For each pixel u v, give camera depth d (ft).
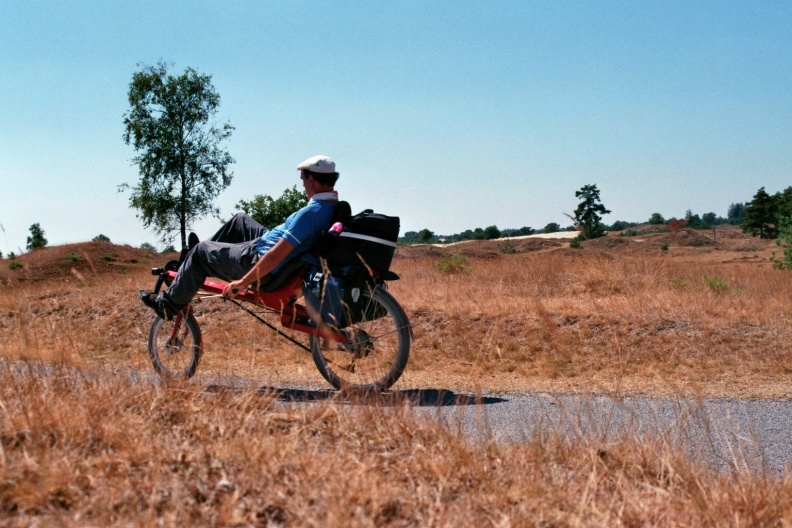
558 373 22.41
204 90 129.39
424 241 245.45
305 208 16.46
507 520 8.22
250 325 27.84
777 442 13.50
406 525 8.05
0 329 27.89
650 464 10.74
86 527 7.27
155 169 126.31
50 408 10.14
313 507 8.14
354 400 13.26
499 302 31.19
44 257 88.94
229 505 7.94
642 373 22.21
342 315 16.43
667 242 186.80
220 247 17.20
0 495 7.74
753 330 26.13
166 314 17.62
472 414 15.08
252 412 11.03
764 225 262.26
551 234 238.89
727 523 8.79
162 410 11.05
